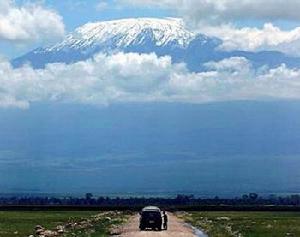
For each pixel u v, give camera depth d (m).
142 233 179.50
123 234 176.25
